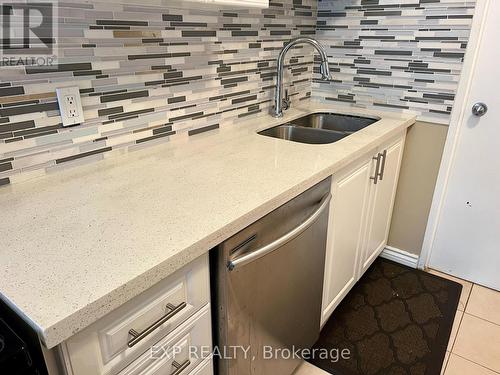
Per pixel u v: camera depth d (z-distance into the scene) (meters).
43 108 1.04
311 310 1.44
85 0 1.04
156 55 1.29
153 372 0.83
